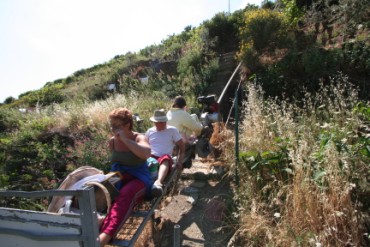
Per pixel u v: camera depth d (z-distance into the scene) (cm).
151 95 1057
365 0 885
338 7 967
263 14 994
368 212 344
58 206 298
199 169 547
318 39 914
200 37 1377
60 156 700
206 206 450
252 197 404
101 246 264
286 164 408
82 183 300
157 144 433
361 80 711
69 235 235
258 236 353
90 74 1820
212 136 586
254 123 538
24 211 251
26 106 1477
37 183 622
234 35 1336
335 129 437
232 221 399
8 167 688
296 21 1070
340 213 318
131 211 312
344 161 351
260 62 912
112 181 313
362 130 456
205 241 381
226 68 1089
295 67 820
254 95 652
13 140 778
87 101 1166
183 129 509
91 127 786
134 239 288
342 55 759
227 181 504
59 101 1491
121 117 333
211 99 608
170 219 430
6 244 265
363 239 322
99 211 301
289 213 357
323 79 741
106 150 635
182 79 1134
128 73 1408
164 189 374
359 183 356
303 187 353
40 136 791
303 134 454
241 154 453
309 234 322
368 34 793
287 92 780
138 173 337
